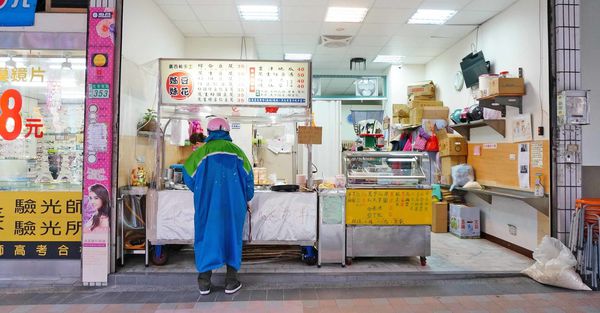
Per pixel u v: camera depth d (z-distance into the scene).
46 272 3.61
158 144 3.85
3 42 3.59
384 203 3.90
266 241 3.78
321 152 7.48
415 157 4.11
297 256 4.12
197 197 3.34
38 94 3.70
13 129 3.67
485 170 5.35
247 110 5.93
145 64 4.58
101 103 3.54
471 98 5.93
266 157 6.15
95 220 3.51
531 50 4.43
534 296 3.32
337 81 10.01
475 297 3.31
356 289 3.51
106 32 3.56
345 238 3.88
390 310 3.04
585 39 4.14
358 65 8.27
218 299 3.24
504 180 4.88
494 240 5.15
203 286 3.29
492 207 5.21
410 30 5.98
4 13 3.61
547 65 4.11
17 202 3.56
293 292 3.42
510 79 4.48
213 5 5.05
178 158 5.53
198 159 3.42
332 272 3.66
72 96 3.70
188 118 4.16
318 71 8.88
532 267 3.76
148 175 4.29
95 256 3.51
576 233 3.62
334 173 7.46
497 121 4.86
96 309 3.02
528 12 4.49
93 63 3.55
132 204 3.93
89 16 3.56
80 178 3.67
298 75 3.88
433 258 4.29
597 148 4.07
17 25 3.60
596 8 4.16
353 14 5.37
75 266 3.61
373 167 4.08
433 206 5.91
